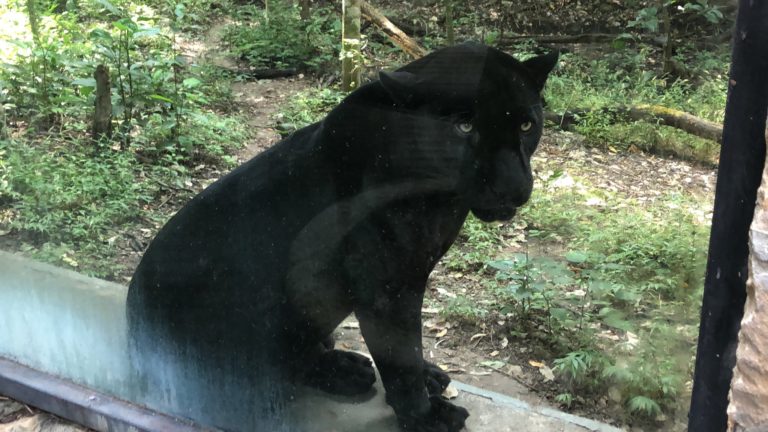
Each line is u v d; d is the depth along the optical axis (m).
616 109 1.88
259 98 2.32
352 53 1.99
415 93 1.84
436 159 1.93
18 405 2.79
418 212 2.04
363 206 2.06
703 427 1.58
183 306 2.46
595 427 2.10
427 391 2.37
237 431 2.50
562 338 2.26
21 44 2.73
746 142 1.38
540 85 1.87
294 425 2.50
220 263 2.34
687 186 1.79
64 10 2.61
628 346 2.05
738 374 1.38
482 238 2.38
